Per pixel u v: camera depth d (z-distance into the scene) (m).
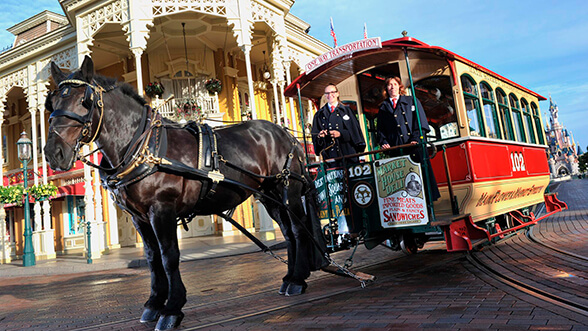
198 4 15.73
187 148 4.63
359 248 10.42
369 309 4.43
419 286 5.36
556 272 5.48
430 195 5.64
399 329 3.64
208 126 4.99
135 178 4.22
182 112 18.75
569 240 8.13
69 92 4.11
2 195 15.55
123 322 4.95
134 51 15.21
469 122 7.25
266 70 24.03
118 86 4.55
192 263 12.03
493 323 3.58
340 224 6.34
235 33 16.12
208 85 19.64
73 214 21.09
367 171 6.20
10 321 5.76
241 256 12.50
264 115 23.72
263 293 5.99
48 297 8.14
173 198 4.42
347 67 7.31
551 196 11.30
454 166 6.85
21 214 22.77
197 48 21.03
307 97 7.91
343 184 6.37
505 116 9.27
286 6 17.92
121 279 10.20
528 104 11.25
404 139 6.39
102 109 4.23
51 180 21.30
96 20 16.28
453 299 4.53
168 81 20.45
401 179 5.89
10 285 11.31
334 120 6.63
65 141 3.98
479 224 7.33
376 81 8.27
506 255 7.20
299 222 5.61
